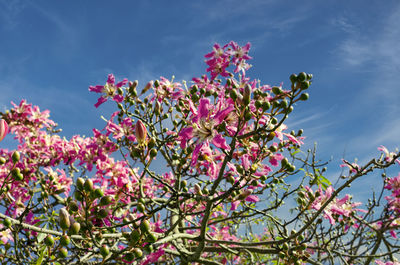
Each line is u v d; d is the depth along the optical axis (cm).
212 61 434
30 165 463
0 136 207
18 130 541
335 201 304
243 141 296
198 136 233
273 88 242
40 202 316
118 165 376
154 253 269
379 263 319
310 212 332
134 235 175
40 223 306
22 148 505
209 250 348
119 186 340
